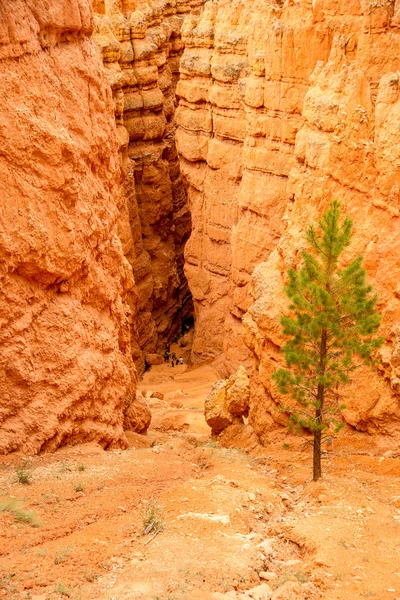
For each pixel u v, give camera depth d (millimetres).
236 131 36125
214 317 39781
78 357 18469
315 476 16797
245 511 14086
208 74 38031
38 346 17344
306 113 23359
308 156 22766
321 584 11125
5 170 16531
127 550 11891
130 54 43750
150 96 44844
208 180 38688
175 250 50594
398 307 18234
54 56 19047
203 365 40156
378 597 10766
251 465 18938
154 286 46125
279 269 21922
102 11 45719
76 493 14477
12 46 16844
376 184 19297
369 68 23344
